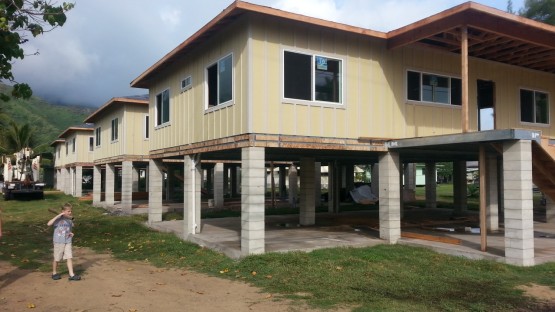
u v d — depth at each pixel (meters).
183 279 8.83
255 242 10.12
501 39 11.73
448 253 10.52
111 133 24.39
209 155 15.30
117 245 13.05
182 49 12.81
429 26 10.95
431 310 6.55
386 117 12.13
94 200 27.19
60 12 7.20
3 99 7.32
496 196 14.24
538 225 16.00
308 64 10.91
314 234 13.64
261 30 10.21
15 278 8.94
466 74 10.06
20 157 35.75
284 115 10.46
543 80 15.52
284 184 33.81
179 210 22.41
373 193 29.22
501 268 8.96
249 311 6.68
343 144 11.30
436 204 25.23
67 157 39.38
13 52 7.04
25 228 17.11
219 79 11.57
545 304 6.85
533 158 10.41
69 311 6.79
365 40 11.86
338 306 6.82
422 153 14.34
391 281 8.21
